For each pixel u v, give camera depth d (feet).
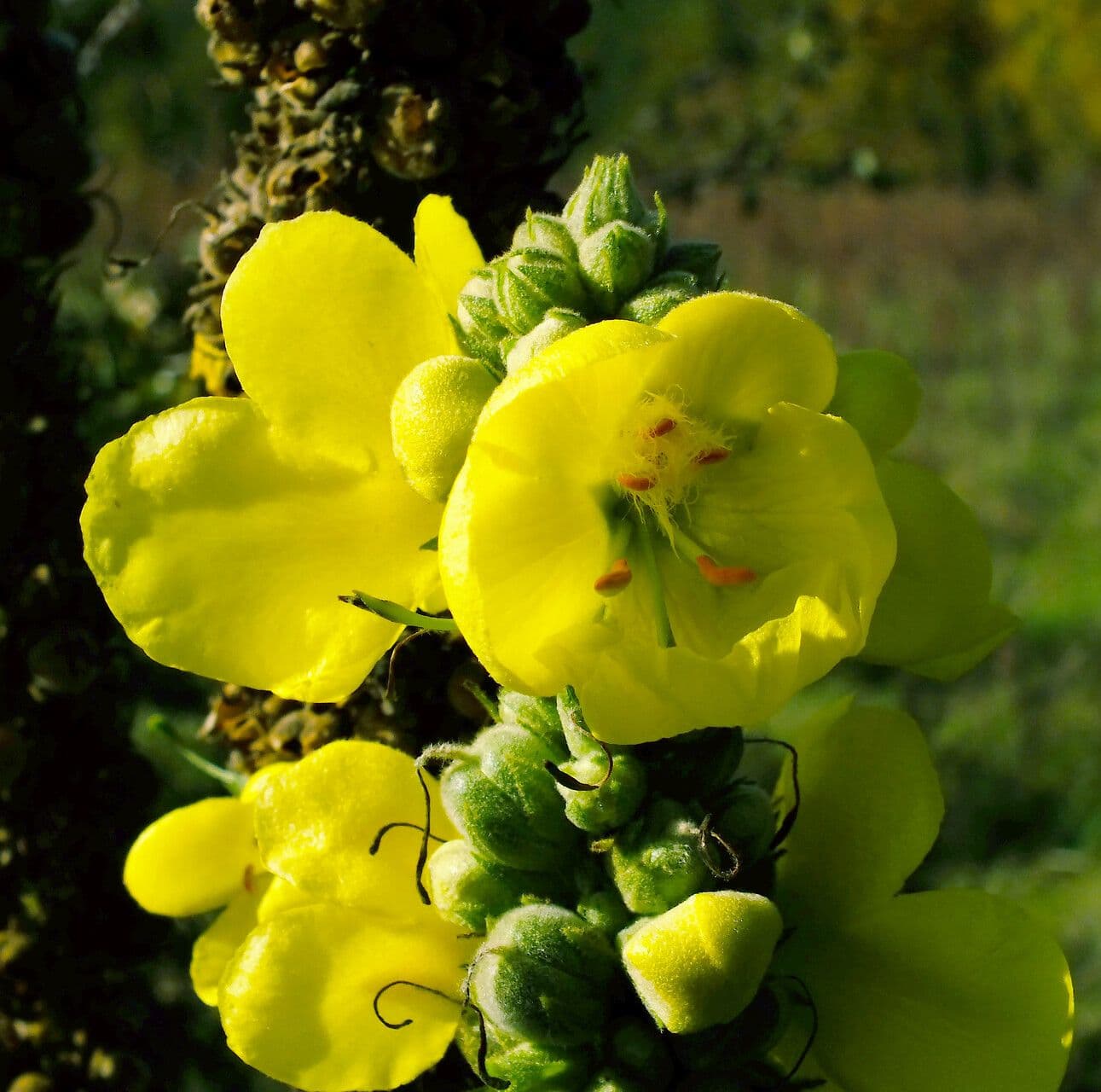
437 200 0.85
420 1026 0.85
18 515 1.06
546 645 0.79
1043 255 5.91
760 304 0.80
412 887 0.85
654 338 0.78
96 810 1.08
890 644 0.84
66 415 1.09
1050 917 2.23
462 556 0.78
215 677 0.82
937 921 0.85
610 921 0.82
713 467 0.82
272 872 0.87
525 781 0.82
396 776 0.85
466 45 0.95
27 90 1.10
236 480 0.82
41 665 1.06
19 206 1.09
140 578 0.82
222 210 0.99
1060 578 3.37
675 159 2.07
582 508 0.82
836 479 0.81
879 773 0.86
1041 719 2.75
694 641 0.82
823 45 1.90
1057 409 4.46
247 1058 0.84
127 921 1.09
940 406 4.55
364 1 0.93
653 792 0.82
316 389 0.82
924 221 6.16
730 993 0.79
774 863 0.84
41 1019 1.09
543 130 0.98
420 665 0.93
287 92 0.95
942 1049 0.84
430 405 0.80
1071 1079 1.88
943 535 0.84
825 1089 0.85
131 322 1.50
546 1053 0.82
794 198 5.76
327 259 0.82
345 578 0.82
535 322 0.82
